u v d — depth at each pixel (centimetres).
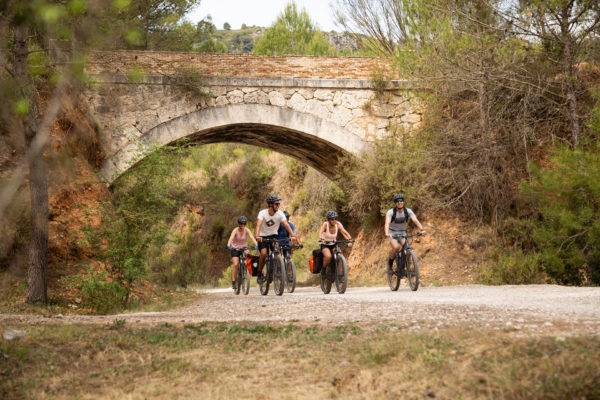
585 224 1224
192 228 3456
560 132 1688
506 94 1711
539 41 1526
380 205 1867
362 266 1967
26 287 1073
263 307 855
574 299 709
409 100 2023
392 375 361
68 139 1388
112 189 1667
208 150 3991
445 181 1783
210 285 2856
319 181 2808
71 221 1289
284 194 3509
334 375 377
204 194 2884
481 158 1722
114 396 353
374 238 1988
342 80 2009
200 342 500
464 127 1781
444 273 1625
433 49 1683
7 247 1090
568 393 298
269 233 1161
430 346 411
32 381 386
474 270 1595
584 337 382
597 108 1347
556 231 1273
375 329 512
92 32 555
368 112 2027
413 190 1773
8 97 549
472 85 1706
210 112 1891
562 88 1583
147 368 415
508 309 601
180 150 1261
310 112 1989
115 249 1083
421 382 343
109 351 468
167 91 1847
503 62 1598
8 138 834
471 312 593
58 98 717
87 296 1044
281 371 396
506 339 401
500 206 1686
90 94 1731
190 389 366
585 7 1391
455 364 363
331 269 1148
